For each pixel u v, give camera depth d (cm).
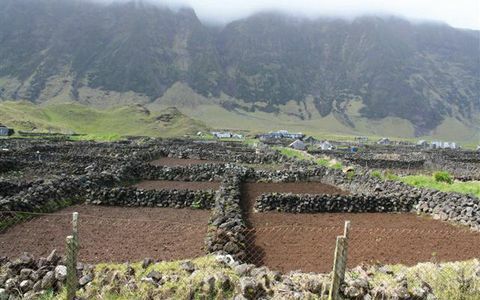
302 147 9412
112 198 2683
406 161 6525
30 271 1208
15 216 2097
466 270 1338
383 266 1373
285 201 2683
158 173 3909
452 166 5825
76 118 18575
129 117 19612
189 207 2661
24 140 7662
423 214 2680
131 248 1755
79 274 1205
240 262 1505
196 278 1169
